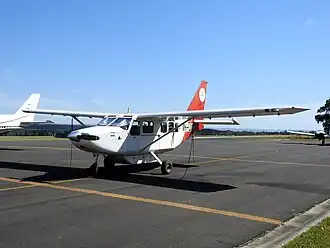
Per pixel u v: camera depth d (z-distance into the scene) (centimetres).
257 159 2091
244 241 546
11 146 2844
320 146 3866
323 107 8438
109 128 1206
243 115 1189
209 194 932
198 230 599
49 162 1652
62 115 1592
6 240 529
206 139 5872
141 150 1320
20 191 923
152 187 1021
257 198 895
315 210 773
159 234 572
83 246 508
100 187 1002
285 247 493
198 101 1684
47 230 582
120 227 607
